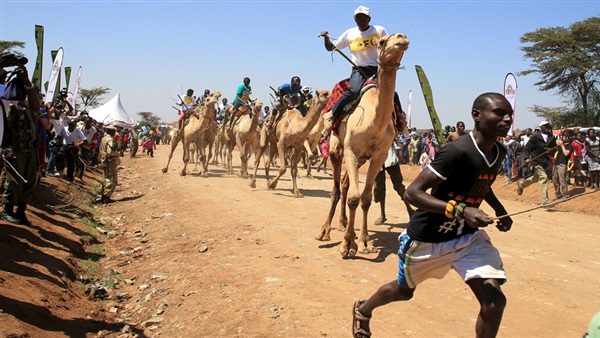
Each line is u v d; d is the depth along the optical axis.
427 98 16.53
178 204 13.49
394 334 5.34
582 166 16.02
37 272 6.89
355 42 8.66
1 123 7.55
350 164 8.07
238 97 20.09
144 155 36.59
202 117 19.42
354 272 7.43
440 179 3.87
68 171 15.45
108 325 6.16
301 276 7.26
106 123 38.84
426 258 4.03
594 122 33.16
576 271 7.64
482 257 3.83
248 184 17.16
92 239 10.21
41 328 5.37
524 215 13.09
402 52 7.20
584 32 33.12
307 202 13.52
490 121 3.80
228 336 5.55
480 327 3.69
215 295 6.75
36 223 9.30
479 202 4.11
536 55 34.19
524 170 17.77
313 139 18.20
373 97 7.93
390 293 4.38
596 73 32.94
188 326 6.00
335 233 9.80
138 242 10.33
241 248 8.89
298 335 5.38
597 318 3.06
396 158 10.02
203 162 19.92
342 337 5.30
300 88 15.60
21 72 7.55
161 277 7.86
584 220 12.59
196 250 9.12
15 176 8.47
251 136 19.30
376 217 11.57
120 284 7.83
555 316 5.86
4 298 5.51
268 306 6.18
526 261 8.15
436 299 6.37
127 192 17.09
